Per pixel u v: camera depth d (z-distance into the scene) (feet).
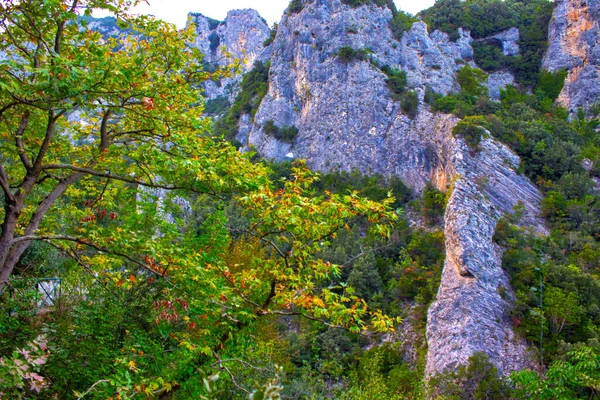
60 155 33.76
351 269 120.78
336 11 211.41
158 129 28.91
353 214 25.43
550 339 81.30
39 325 31.22
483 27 226.38
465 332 86.99
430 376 79.66
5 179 24.04
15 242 23.41
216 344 26.53
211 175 26.68
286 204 25.08
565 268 91.81
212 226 36.42
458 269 98.78
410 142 168.76
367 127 182.70
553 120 165.99
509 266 100.58
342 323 26.84
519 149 140.97
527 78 207.72
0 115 25.22
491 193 123.24
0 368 17.66
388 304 113.50
